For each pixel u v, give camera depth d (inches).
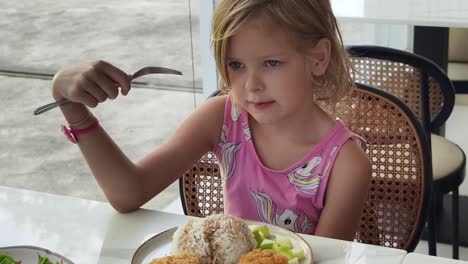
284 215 53.4
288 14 48.2
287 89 49.1
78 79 47.4
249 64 48.8
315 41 51.1
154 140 109.7
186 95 114.0
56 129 114.0
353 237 51.3
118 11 114.6
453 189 82.2
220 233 39.4
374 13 90.4
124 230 45.8
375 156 58.3
